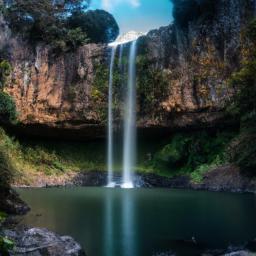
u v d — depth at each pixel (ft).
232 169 72.54
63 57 93.66
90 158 94.68
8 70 88.28
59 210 50.85
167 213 48.14
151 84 88.43
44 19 94.38
